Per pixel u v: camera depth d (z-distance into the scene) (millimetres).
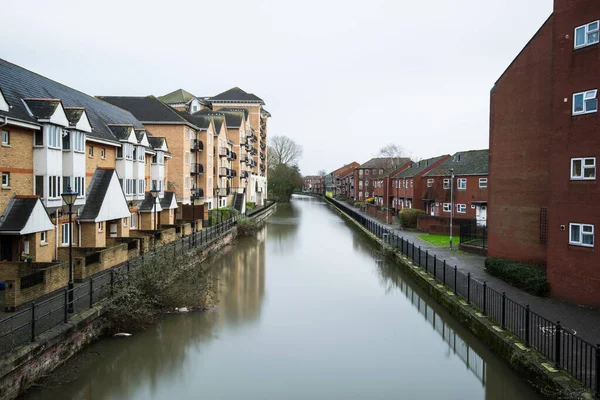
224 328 15188
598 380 8281
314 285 21891
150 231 27094
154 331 14703
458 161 47688
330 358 12852
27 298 13492
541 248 19625
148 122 39125
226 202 55938
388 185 67312
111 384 11008
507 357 11281
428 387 11086
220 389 10867
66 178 20188
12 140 17016
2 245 16812
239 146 63281
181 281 17031
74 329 11648
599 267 14258
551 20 19141
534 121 19875
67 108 20797
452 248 28797
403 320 16484
